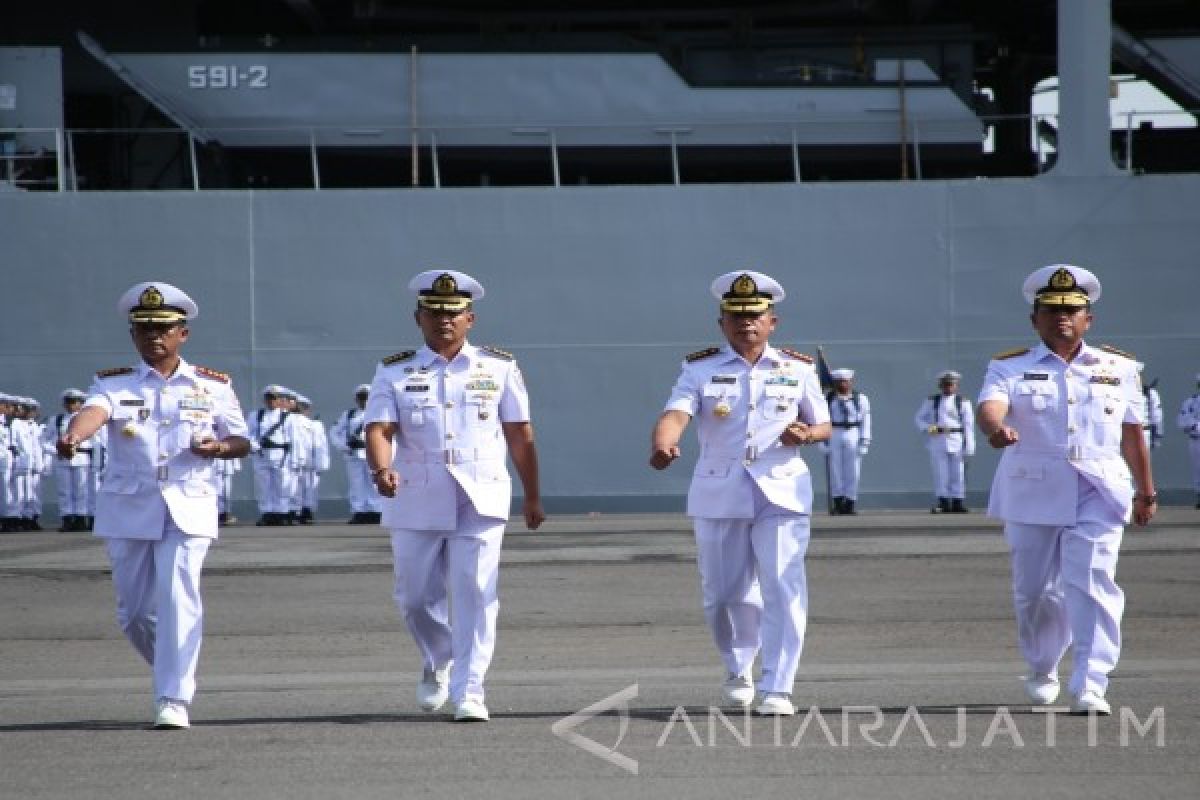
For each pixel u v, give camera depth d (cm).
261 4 8631
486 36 7812
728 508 2138
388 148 7581
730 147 7594
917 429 7112
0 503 6888
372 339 7138
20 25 8269
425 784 1702
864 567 4228
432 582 2156
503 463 2152
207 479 2156
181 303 2170
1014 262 7088
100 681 2569
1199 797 1611
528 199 7131
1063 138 7119
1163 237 7069
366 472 6950
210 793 1669
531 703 2256
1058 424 2112
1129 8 8719
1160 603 3416
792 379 2164
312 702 2298
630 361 7125
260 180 8125
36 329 7131
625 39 7831
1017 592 2162
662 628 3130
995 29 8844
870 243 7112
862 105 7581
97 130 7388
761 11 7988
